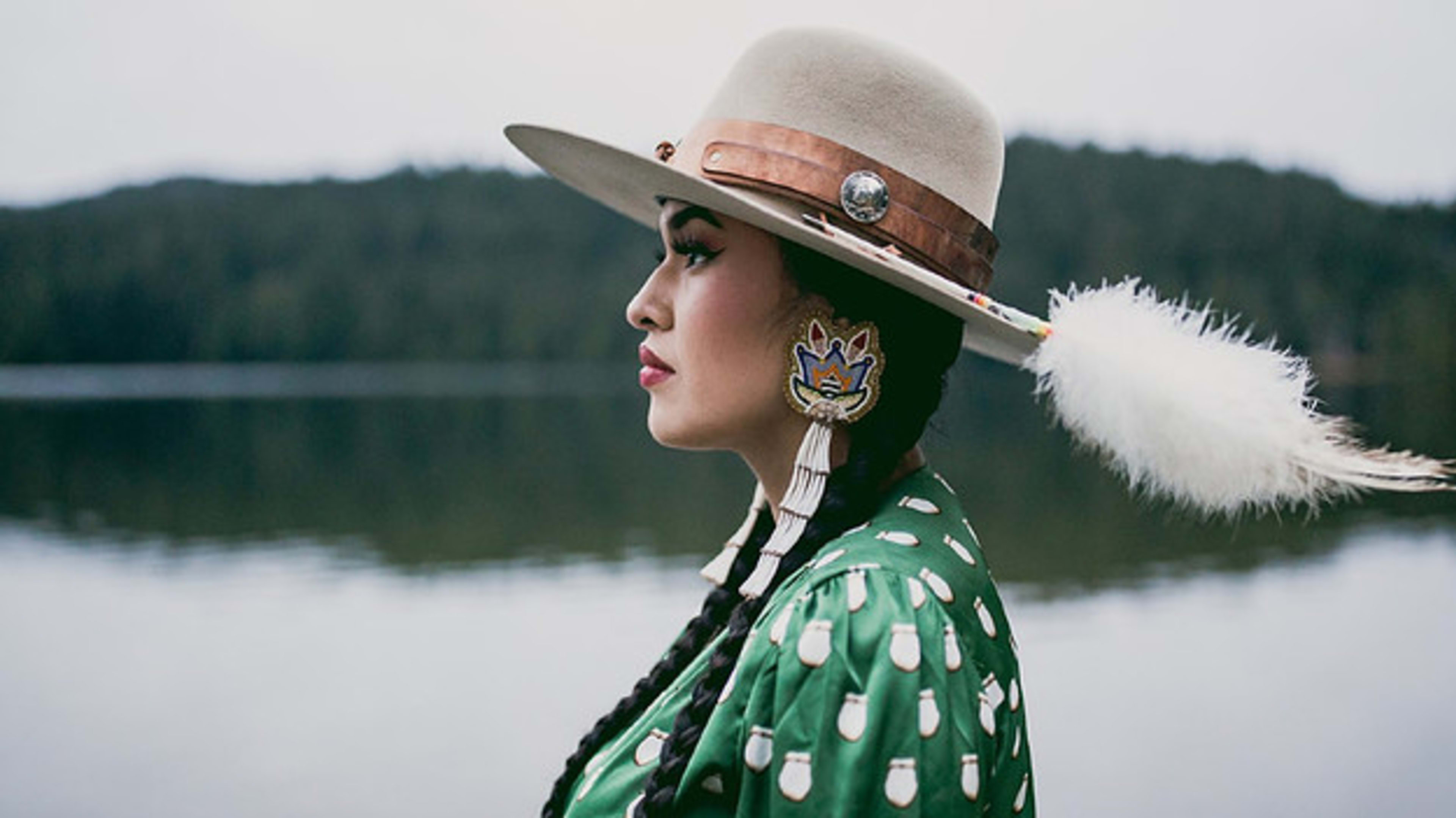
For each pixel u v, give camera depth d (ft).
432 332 336.49
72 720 34.94
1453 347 197.36
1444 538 61.57
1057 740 29.76
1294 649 38.45
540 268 340.18
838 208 4.61
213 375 333.42
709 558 60.64
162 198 372.79
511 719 33.86
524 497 92.38
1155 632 41.45
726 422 4.78
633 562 60.29
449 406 228.63
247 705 36.32
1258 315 193.57
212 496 95.55
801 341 4.66
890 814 3.85
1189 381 4.25
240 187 378.32
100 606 52.03
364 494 95.76
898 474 4.81
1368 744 28.73
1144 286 4.61
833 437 4.71
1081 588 50.31
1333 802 24.94
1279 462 4.21
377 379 321.73
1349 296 201.36
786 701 4.02
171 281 341.21
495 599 51.57
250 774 29.68
